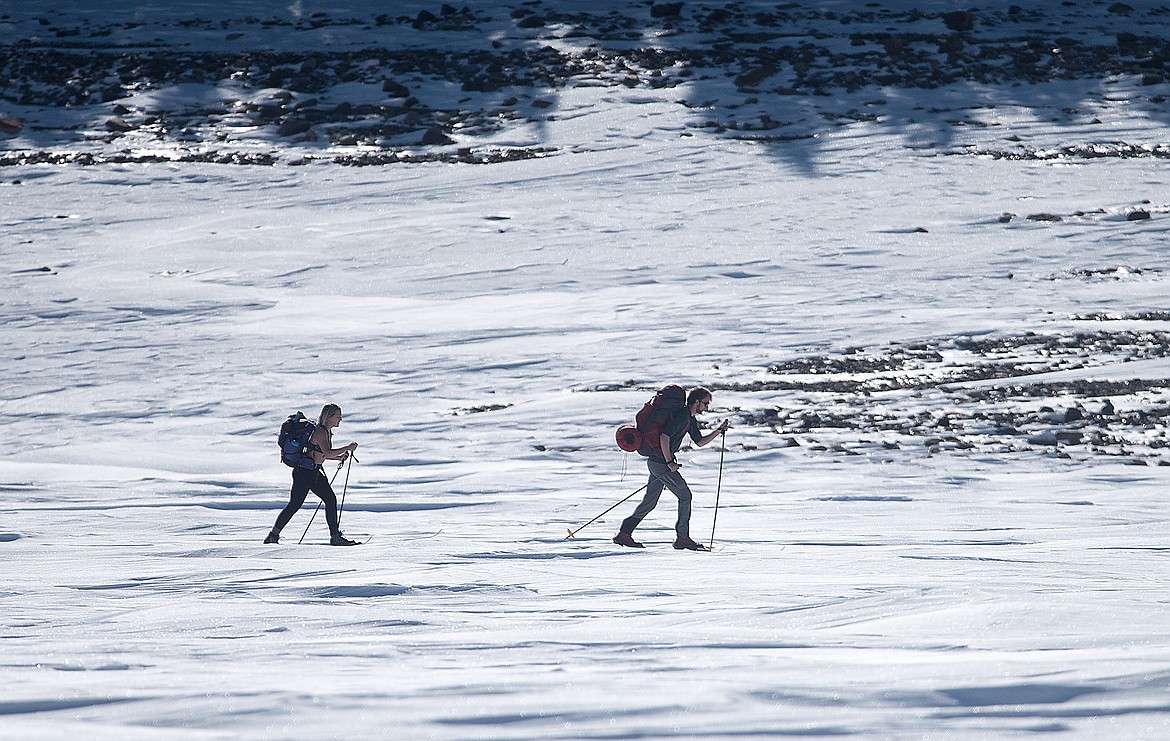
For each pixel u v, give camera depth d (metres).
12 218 169.25
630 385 90.38
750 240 149.12
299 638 17.30
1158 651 11.20
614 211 165.88
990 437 73.81
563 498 56.16
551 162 196.38
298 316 119.50
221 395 90.19
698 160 194.25
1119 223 152.75
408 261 143.62
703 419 79.75
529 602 23.23
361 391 90.94
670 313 116.19
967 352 99.44
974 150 196.25
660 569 30.97
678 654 12.73
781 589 24.81
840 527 45.69
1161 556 34.53
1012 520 47.50
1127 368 92.06
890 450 70.12
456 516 50.41
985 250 141.88
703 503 54.03
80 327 115.44
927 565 31.47
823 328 108.56
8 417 84.31
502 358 100.38
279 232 159.38
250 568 31.62
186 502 55.72
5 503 55.31
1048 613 15.95
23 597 25.20
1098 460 66.50
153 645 14.89
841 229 153.62
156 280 136.88
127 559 35.03
